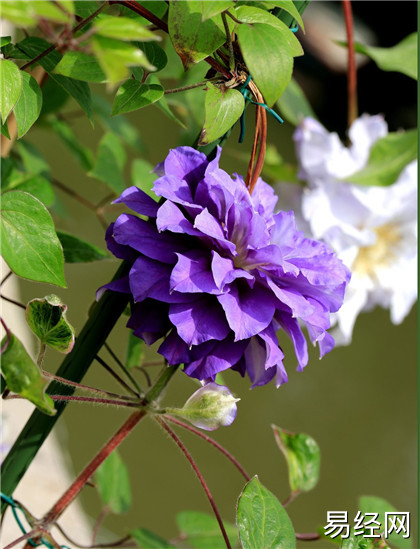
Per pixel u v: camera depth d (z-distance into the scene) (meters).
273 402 2.07
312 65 3.07
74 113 1.22
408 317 2.44
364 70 3.10
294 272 0.87
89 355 0.93
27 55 0.93
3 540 1.21
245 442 1.95
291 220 0.89
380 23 3.12
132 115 2.46
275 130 2.72
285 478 1.90
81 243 1.00
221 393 0.89
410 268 1.14
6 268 1.55
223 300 0.86
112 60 0.80
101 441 1.85
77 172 2.16
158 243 0.88
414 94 3.09
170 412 0.91
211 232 0.86
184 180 0.89
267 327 0.88
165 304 0.89
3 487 0.94
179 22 0.87
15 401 1.41
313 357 2.22
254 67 0.87
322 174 1.12
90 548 1.06
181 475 1.86
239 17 0.88
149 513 1.75
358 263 1.13
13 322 1.54
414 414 2.11
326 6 3.09
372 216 1.11
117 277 0.92
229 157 2.26
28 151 1.17
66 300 1.95
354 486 1.90
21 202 0.88
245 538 0.89
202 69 1.11
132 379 0.93
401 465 1.96
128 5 0.89
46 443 1.55
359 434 2.03
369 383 2.18
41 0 0.80
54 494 1.38
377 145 1.09
